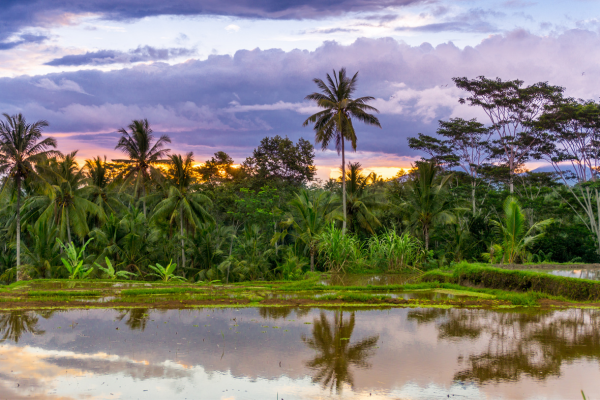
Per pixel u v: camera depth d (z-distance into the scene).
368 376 9.56
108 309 16.84
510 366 10.27
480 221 45.25
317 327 14.02
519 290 21.45
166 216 39.28
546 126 55.75
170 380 9.29
